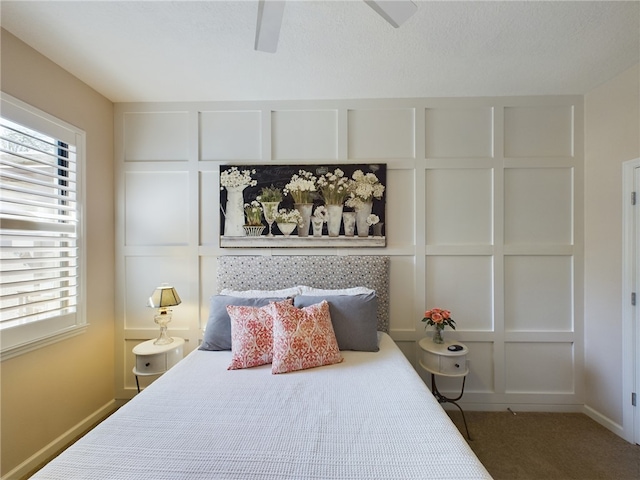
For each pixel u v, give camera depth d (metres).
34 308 1.80
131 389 2.43
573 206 2.35
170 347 2.11
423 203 2.39
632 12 1.49
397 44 1.75
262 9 1.13
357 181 2.39
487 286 2.39
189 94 2.35
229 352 1.90
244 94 2.35
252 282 2.35
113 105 2.45
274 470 0.90
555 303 2.36
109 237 2.39
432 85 2.23
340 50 1.80
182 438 1.05
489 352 2.38
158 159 2.46
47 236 1.86
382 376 1.54
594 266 2.25
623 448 1.92
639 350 1.96
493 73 2.06
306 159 2.44
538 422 2.20
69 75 2.04
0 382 1.61
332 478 0.87
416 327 2.39
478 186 2.40
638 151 1.96
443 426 1.11
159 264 2.45
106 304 2.35
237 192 2.42
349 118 2.44
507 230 2.39
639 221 1.96
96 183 2.26
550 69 2.01
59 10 1.48
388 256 2.40
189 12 1.50
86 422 2.14
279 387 1.43
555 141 2.37
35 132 1.81
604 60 1.90
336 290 2.22
